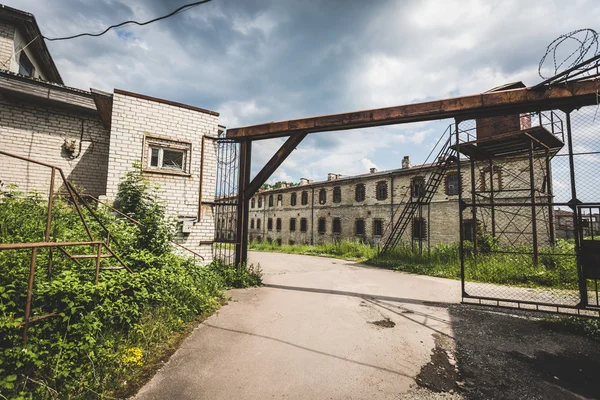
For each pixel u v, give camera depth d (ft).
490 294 22.07
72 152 24.00
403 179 63.26
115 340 10.45
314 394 8.65
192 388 8.79
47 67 35.40
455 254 36.40
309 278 28.32
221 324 14.20
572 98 16.46
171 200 22.13
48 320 9.10
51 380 8.11
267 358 10.85
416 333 13.89
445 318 16.28
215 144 24.77
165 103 22.50
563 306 16.08
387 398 8.58
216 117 25.04
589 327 14.21
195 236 22.84
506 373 10.27
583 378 9.99
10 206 16.34
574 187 16.79
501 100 17.76
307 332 13.53
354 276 30.30
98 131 25.29
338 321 15.24
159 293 14.15
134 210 19.74
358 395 8.68
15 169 21.68
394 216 64.34
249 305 17.54
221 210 25.80
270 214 106.22
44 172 22.70
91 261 13.28
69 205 20.38
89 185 24.54
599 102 15.92
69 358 8.77
